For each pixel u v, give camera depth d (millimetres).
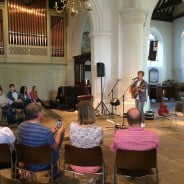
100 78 8977
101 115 8445
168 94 13023
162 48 15625
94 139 2740
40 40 11586
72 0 6793
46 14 11602
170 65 15844
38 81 11828
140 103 6633
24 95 7879
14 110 7160
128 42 8344
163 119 7629
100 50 8930
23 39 11195
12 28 10891
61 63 12289
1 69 11008
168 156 4406
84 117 2764
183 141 5340
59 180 3322
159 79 15594
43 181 3338
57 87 12289
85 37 13438
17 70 11320
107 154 4512
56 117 8469
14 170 2873
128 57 8375
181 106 6355
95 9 8711
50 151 2699
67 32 12234
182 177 3539
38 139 2723
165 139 5480
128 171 2656
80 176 3426
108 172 3688
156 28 15375
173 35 15773
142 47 8445
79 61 11688
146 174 2617
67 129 6402
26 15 11141
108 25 8961
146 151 2521
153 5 8883
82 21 11484
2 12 10672
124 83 8492
